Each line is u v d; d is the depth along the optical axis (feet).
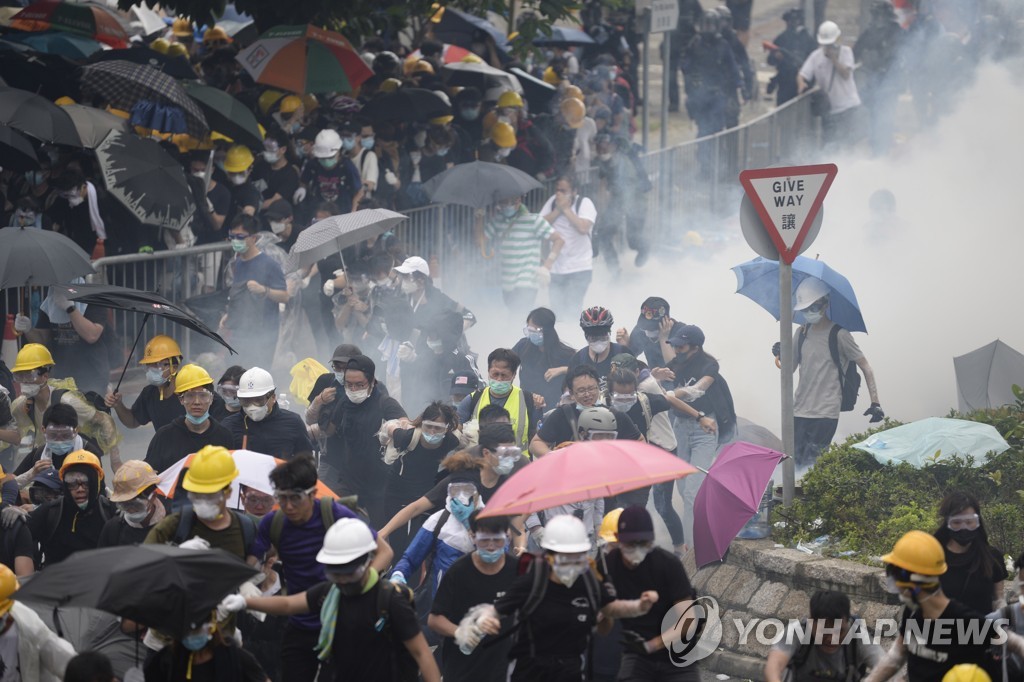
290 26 165.58
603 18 269.44
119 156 138.92
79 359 128.57
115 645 78.13
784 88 266.16
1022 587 72.28
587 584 71.56
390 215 144.36
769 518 101.50
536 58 210.79
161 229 151.02
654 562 73.77
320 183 165.27
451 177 169.68
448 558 85.56
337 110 168.55
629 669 74.79
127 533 83.82
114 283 141.49
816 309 118.32
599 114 218.79
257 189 163.32
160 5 176.45
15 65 159.33
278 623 84.12
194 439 98.07
